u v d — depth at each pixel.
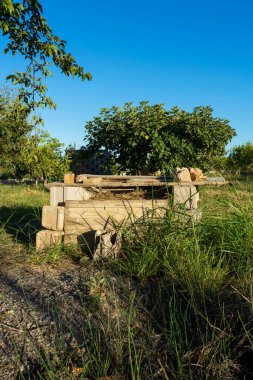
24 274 3.03
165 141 10.47
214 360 1.86
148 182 3.95
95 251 3.27
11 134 9.42
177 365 1.90
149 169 11.03
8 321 2.25
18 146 11.10
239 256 3.04
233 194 3.97
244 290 2.57
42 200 8.62
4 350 1.99
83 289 2.68
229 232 3.27
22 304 2.46
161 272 3.04
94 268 3.17
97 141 11.30
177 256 3.02
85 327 2.18
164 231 3.36
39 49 4.98
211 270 2.88
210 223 3.44
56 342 2.05
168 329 2.19
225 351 1.97
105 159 11.91
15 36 4.86
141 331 2.15
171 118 10.88
